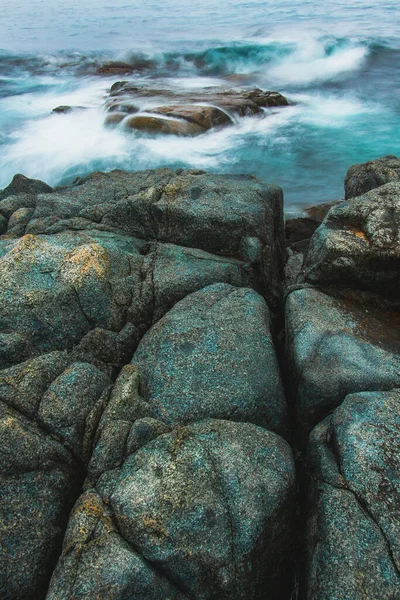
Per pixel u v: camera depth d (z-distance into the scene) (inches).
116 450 305.0
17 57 2433.6
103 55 2399.1
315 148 1250.0
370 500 265.1
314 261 472.7
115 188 656.4
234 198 573.9
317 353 382.9
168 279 466.3
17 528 275.9
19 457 297.7
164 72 2065.7
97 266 438.0
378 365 367.6
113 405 330.6
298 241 786.2
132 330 430.0
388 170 625.3
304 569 274.5
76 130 1347.2
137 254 505.4
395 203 469.4
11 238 562.3
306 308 427.5
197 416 339.9
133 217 555.5
